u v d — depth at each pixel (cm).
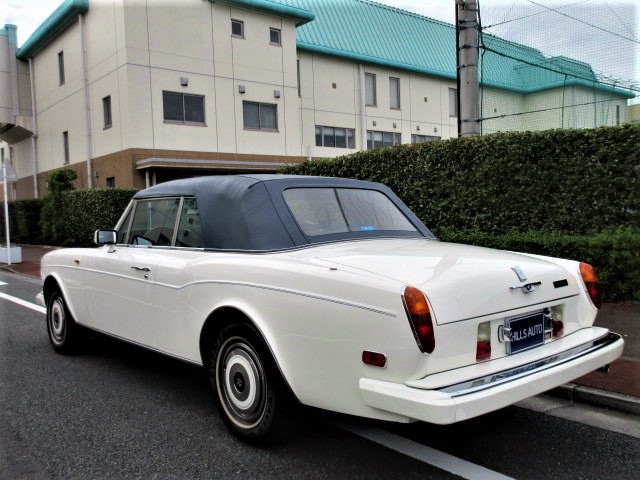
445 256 324
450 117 3164
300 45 2466
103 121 2077
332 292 288
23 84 2658
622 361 470
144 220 455
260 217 357
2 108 2608
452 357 273
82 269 505
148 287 414
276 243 347
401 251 339
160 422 390
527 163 766
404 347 261
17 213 2398
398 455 332
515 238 734
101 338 502
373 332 271
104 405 426
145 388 466
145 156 1952
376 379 271
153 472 316
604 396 398
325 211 382
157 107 1975
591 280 356
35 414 409
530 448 339
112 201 1748
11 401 438
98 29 2062
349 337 280
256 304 325
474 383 265
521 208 773
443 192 848
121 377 498
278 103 2305
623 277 662
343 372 284
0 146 3169
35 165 2670
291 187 380
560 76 1504
